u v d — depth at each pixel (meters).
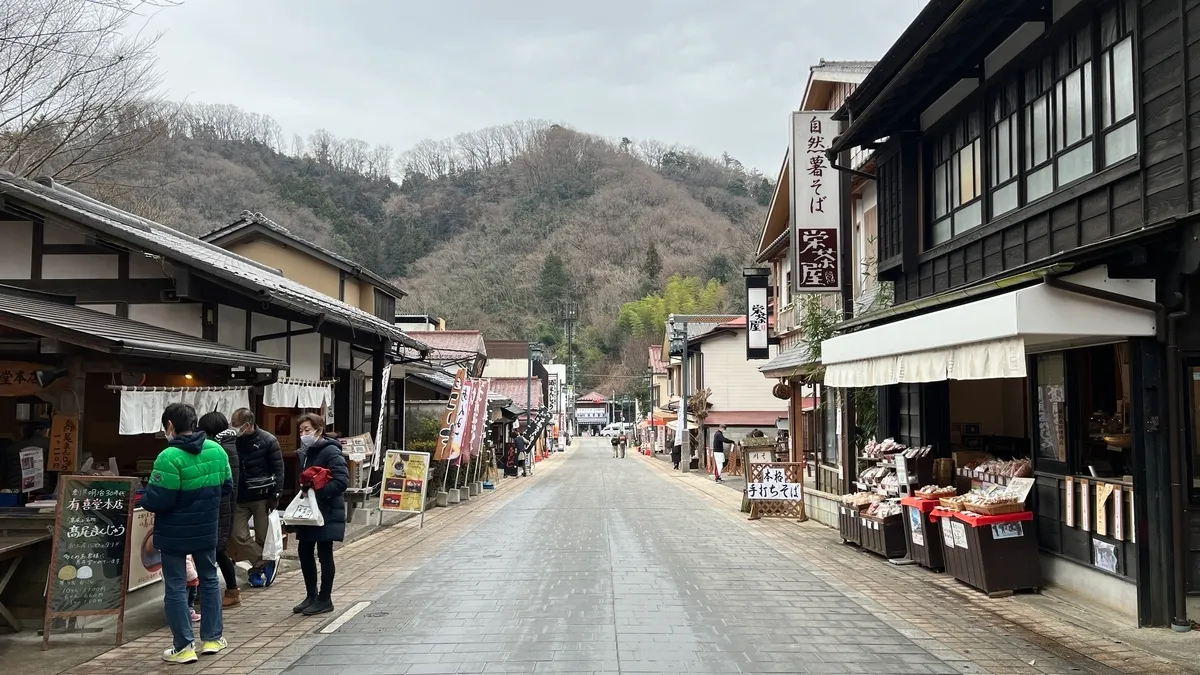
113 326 8.52
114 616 7.32
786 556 11.05
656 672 5.68
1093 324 6.80
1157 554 6.82
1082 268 6.91
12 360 7.72
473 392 21.00
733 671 5.72
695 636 6.68
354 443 14.48
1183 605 6.75
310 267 22.52
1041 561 8.70
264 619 7.37
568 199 95.69
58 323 7.05
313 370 14.55
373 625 7.11
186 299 10.83
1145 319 6.85
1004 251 9.19
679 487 26.03
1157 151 6.74
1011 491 8.79
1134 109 7.07
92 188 18.89
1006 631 6.87
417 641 6.55
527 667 5.81
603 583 8.99
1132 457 6.96
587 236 91.88
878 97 10.62
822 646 6.38
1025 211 8.64
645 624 7.08
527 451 35.81
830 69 19.16
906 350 9.18
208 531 6.19
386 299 25.94
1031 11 8.38
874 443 12.95
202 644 6.24
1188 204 6.37
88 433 11.66
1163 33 6.70
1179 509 6.74
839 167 13.19
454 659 6.02
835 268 14.60
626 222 93.69
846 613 7.55
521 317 82.75
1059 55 8.27
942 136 11.05
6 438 9.06
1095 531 7.71
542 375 62.44
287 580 9.29
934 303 9.00
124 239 10.23
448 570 9.91
